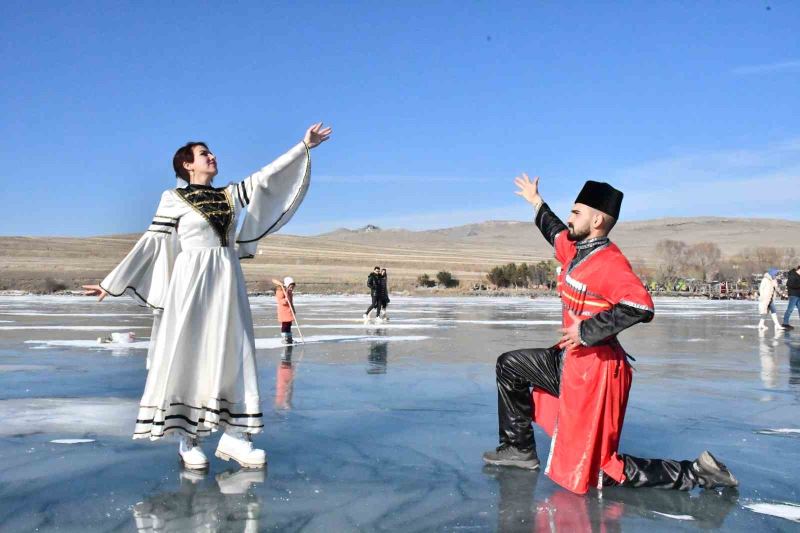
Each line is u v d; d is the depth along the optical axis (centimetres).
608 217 450
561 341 450
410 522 379
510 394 488
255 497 417
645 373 1028
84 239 10781
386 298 2169
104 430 590
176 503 404
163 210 489
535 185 554
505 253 15662
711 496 439
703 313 3047
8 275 5931
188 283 473
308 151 507
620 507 413
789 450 555
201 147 508
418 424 630
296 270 8112
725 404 765
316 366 1051
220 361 471
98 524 369
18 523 369
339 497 420
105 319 2120
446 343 1438
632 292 419
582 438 434
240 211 504
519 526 377
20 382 854
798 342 1574
